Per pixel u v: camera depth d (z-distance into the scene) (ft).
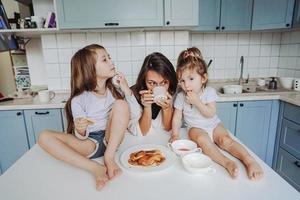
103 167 2.46
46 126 6.03
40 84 7.74
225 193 2.07
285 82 7.10
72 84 3.26
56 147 2.60
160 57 3.67
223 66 8.11
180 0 5.78
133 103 3.52
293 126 5.86
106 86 3.40
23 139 6.09
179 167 2.55
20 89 7.41
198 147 2.97
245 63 8.16
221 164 2.56
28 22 5.95
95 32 6.77
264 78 8.20
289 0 6.34
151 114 3.71
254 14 6.84
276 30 7.31
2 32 6.04
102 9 5.67
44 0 6.68
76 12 5.65
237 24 6.95
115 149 2.77
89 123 2.90
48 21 5.88
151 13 5.79
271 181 2.24
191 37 7.76
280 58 8.11
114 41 6.87
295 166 5.91
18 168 2.57
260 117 6.49
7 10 7.67
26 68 7.75
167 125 3.83
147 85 3.64
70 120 3.25
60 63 6.90
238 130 6.56
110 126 2.90
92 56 3.06
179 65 3.62
